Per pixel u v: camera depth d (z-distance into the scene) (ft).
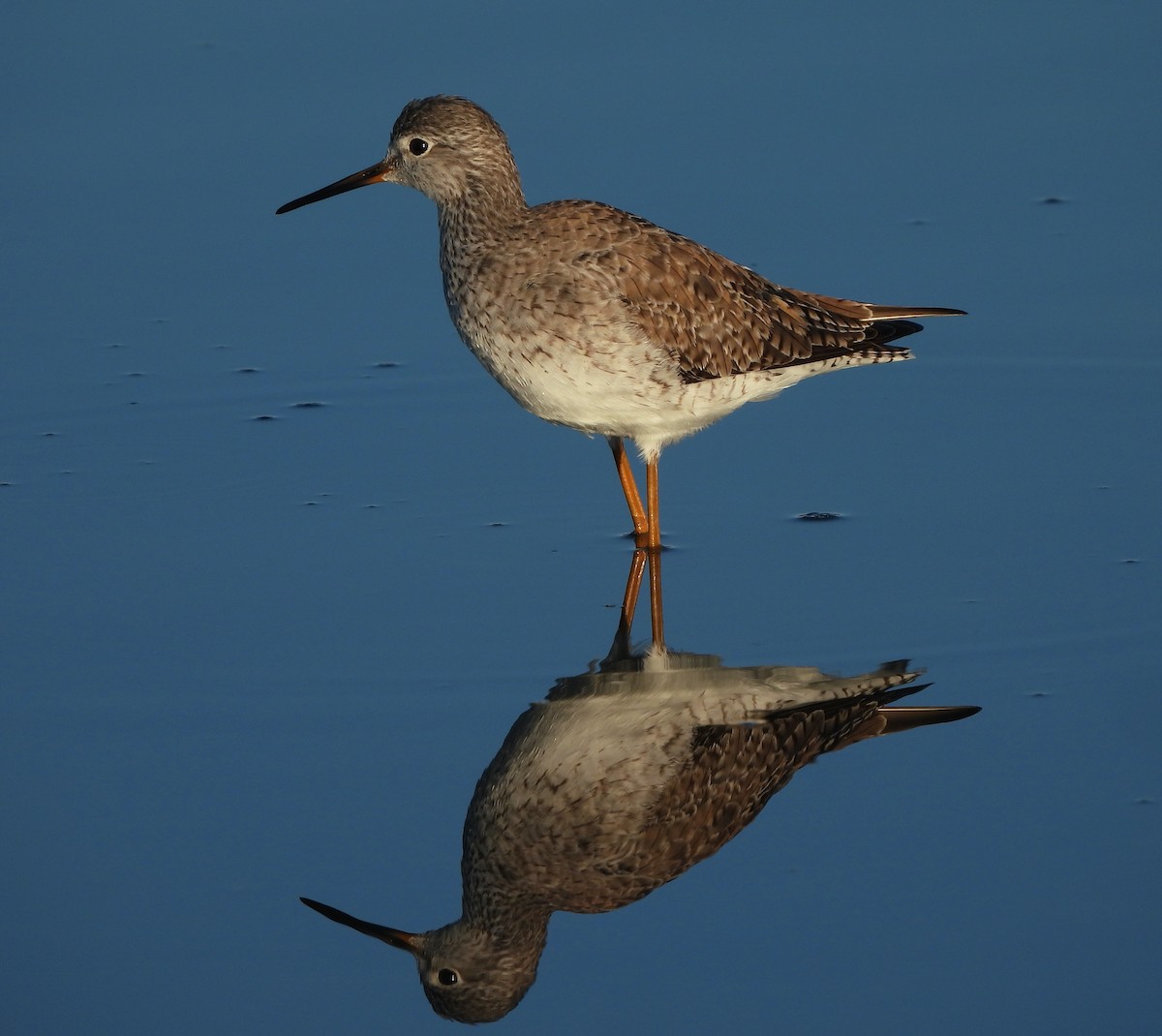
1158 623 40.24
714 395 44.60
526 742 37.04
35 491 48.57
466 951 31.40
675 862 33.30
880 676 38.81
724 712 37.96
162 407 52.80
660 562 44.60
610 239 43.37
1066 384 52.90
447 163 44.34
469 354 55.62
